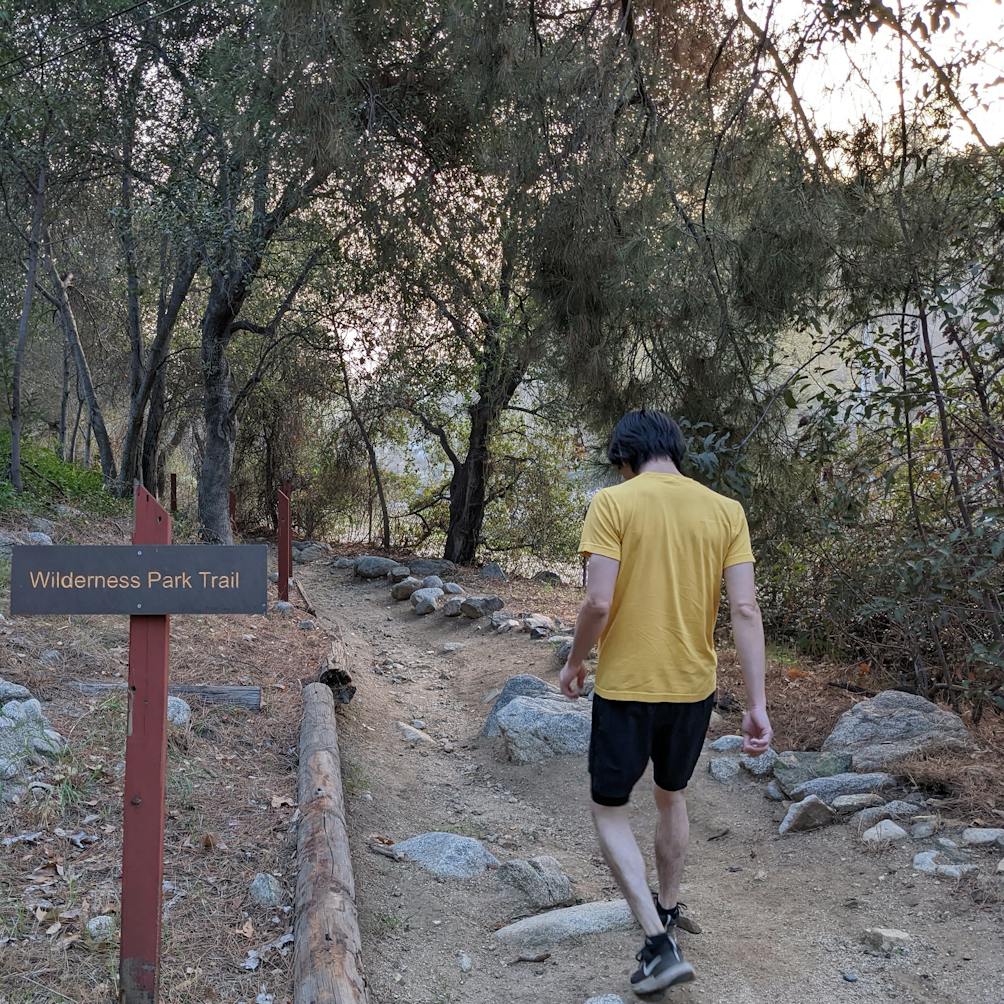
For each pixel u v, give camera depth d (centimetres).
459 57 784
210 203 1207
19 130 1216
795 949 327
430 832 444
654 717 299
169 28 1272
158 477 2462
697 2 655
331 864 352
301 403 2016
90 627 636
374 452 1925
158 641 269
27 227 1488
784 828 429
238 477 2230
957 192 548
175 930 322
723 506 309
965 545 514
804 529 626
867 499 560
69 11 1220
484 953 341
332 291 1370
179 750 471
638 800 489
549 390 1196
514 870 393
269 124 945
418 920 360
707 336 629
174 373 2019
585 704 612
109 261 1773
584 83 643
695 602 301
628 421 326
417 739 607
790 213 584
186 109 1227
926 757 472
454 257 1080
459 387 1561
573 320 662
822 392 579
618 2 668
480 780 547
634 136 655
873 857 390
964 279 536
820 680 643
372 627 1041
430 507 1916
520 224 688
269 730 537
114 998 279
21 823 369
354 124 876
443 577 1397
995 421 520
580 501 1712
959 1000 290
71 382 2538
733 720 589
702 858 423
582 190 634
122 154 1331
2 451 1341
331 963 289
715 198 636
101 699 505
